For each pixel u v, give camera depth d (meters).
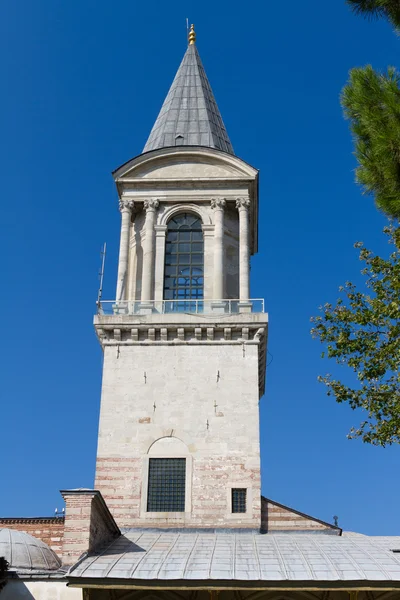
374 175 24.41
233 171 52.25
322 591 34.75
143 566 33.22
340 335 34.00
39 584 33.09
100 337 47.00
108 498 42.81
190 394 45.25
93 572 32.41
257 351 46.38
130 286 50.94
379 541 38.03
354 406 33.72
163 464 43.62
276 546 36.66
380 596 35.03
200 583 32.34
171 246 51.53
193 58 62.22
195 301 48.06
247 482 42.84
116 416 44.81
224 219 51.81
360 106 24.81
